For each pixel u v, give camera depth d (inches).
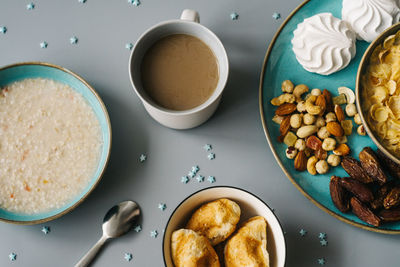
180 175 21.4
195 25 19.2
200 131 21.7
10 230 21.1
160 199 21.3
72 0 22.1
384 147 19.2
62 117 21.2
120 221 20.9
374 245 21.1
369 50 19.5
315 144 20.6
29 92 21.2
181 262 18.8
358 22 20.8
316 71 21.0
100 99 20.2
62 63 21.9
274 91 21.2
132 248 21.0
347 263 21.0
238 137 21.6
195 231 19.6
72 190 20.8
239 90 21.8
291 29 21.2
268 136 20.5
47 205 20.7
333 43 20.3
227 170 21.5
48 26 22.1
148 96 19.7
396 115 20.0
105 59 21.9
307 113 20.8
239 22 22.1
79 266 20.5
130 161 21.5
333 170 20.9
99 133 21.1
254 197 19.3
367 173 20.2
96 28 22.0
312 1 21.2
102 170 19.8
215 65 19.9
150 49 19.9
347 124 20.9
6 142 21.0
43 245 21.1
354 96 20.9
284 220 21.2
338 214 20.3
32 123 21.1
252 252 19.1
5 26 22.0
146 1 22.1
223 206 19.5
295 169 20.8
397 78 20.0
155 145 21.6
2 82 21.0
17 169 20.9
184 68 19.8
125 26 22.1
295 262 21.1
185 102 19.7
